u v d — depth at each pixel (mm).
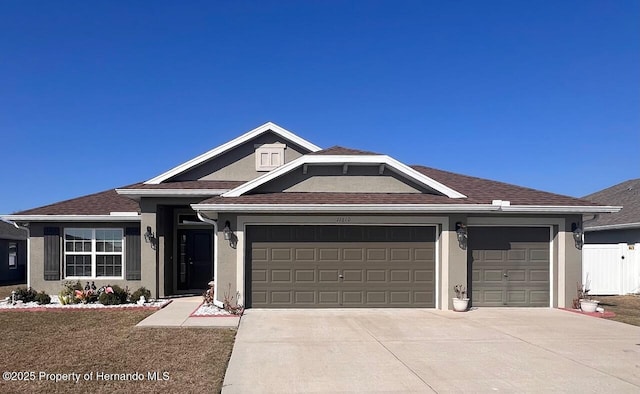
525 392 6309
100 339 9156
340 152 13875
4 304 13844
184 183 15984
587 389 6445
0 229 27219
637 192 23656
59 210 16672
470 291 13375
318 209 12266
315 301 12922
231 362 7594
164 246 15711
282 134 16625
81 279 16438
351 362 7656
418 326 10555
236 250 12719
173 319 11086
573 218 13523
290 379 6773
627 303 15500
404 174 13648
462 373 7109
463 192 14664
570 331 10141
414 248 13148
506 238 13531
